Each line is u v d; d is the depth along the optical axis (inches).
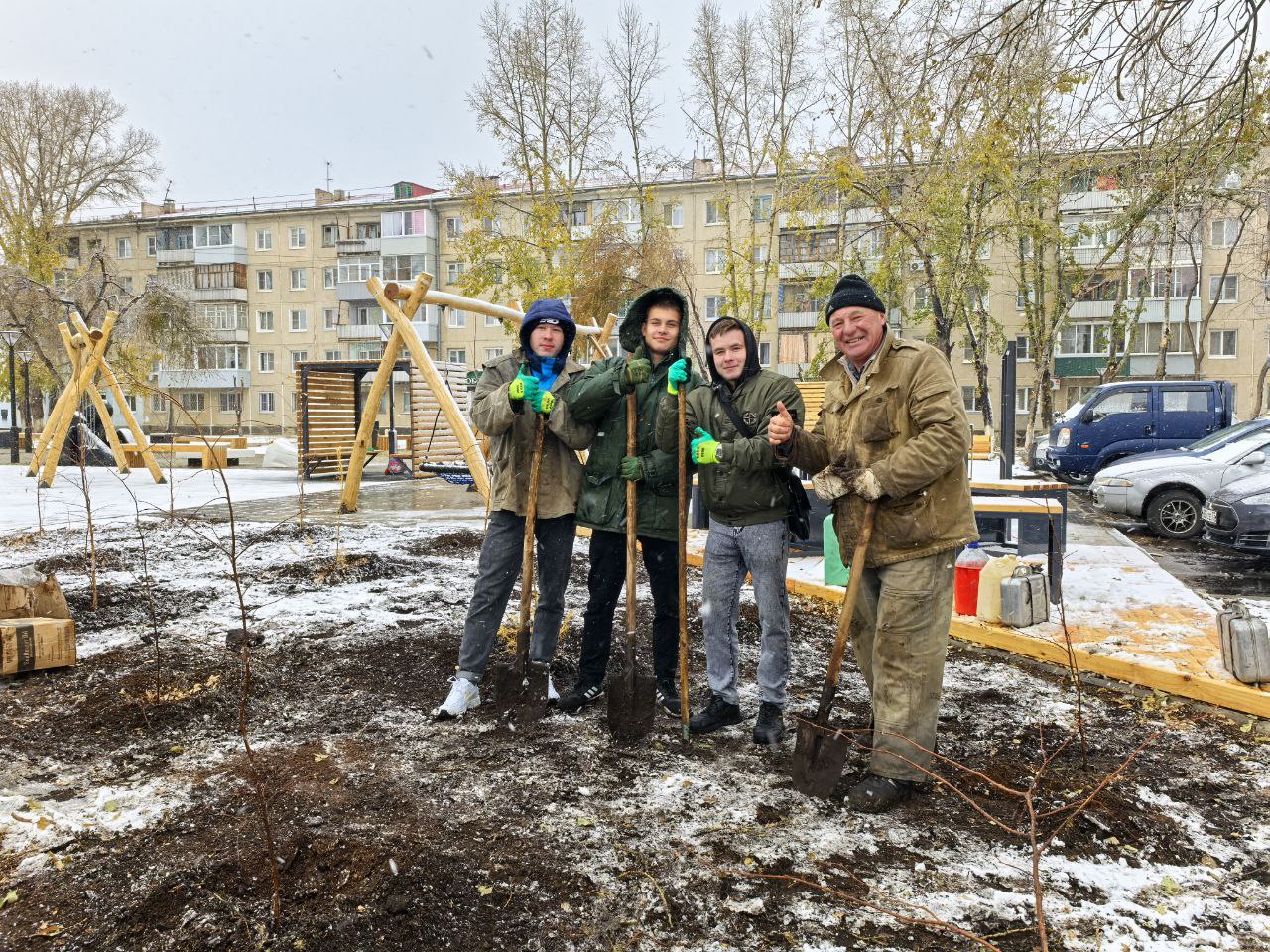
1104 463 631.8
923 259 820.6
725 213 1061.8
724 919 83.5
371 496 515.2
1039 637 183.3
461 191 1032.2
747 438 128.3
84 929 79.2
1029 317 1021.2
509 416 132.6
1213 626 195.9
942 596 110.9
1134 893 89.4
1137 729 139.8
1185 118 237.6
